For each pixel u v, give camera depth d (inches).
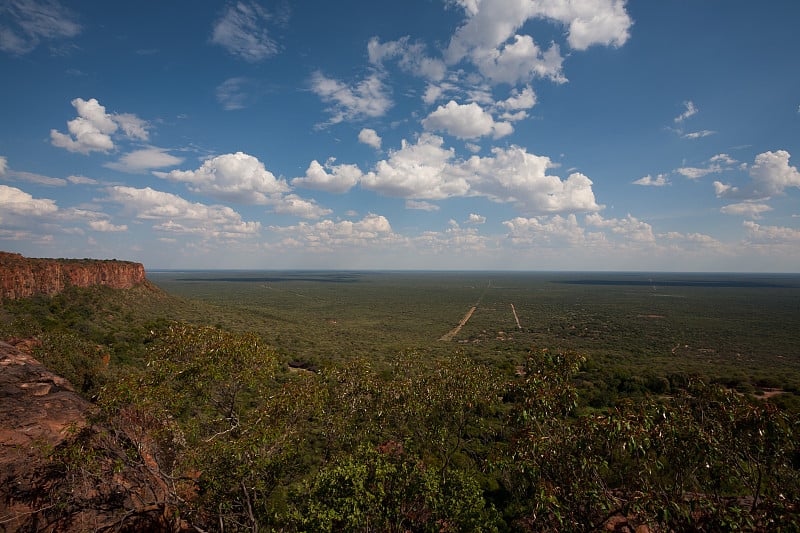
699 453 289.6
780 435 271.7
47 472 379.2
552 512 271.0
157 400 435.8
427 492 403.5
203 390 512.4
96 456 402.0
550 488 284.4
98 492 392.8
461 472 438.9
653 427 283.6
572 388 346.0
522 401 363.9
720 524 246.8
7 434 400.8
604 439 289.9
